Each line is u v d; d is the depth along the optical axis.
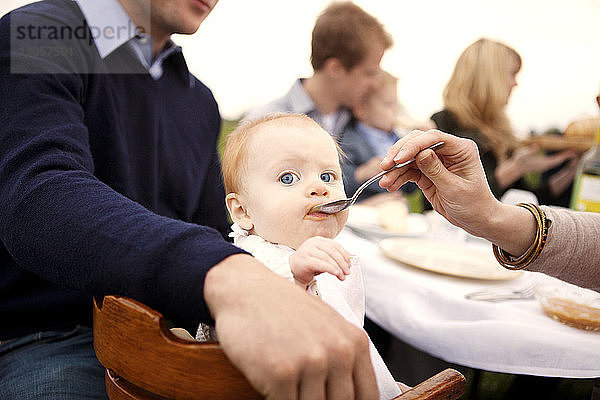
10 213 0.56
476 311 0.94
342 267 0.60
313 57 2.46
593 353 0.81
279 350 0.39
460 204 0.82
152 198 1.17
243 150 0.78
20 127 0.72
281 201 0.72
